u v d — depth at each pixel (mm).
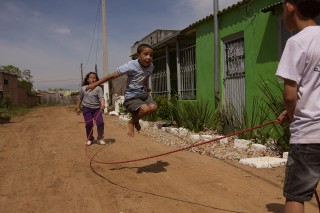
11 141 12070
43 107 50750
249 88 10367
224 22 11578
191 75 14570
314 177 2834
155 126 14047
